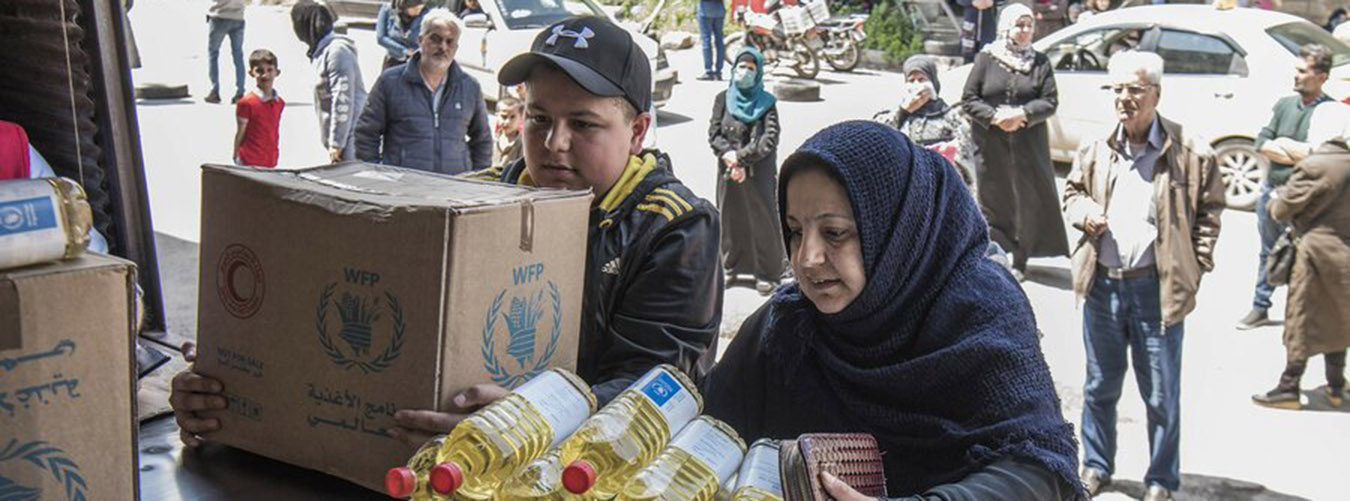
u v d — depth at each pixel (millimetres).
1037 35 10852
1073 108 7980
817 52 12391
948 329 1491
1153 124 4031
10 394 1341
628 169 1922
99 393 1411
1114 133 4113
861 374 1539
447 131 5125
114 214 2428
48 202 1362
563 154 1873
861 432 1551
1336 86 5762
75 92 2367
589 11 10016
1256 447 4648
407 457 1555
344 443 1607
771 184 6246
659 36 14023
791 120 10195
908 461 1525
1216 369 5410
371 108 5051
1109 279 4098
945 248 1510
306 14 6438
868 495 1355
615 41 1899
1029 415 1412
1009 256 6691
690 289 1853
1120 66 3990
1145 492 4191
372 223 1532
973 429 1445
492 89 9500
